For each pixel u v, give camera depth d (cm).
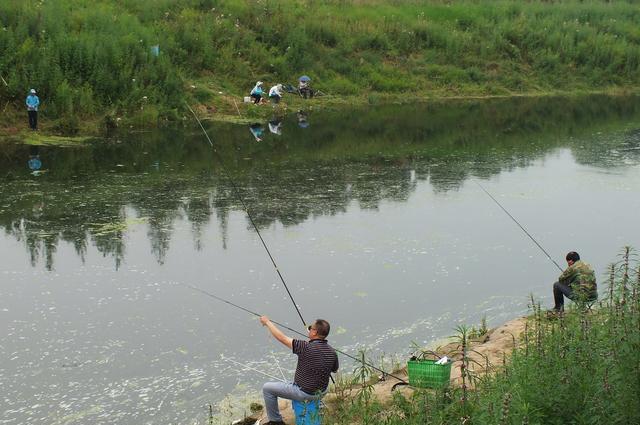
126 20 2947
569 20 4728
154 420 768
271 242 1361
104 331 978
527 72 4209
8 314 1022
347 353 927
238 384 848
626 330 617
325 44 3716
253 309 1060
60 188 1723
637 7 5200
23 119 2384
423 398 667
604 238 1427
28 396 812
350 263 1258
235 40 3322
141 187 1758
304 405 691
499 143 2545
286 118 2952
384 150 2353
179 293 1112
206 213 1545
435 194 1767
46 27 2638
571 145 2531
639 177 2008
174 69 2897
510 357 809
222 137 2483
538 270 1246
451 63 4047
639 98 4019
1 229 1398
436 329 1005
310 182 1862
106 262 1235
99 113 2562
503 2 4784
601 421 561
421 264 1262
